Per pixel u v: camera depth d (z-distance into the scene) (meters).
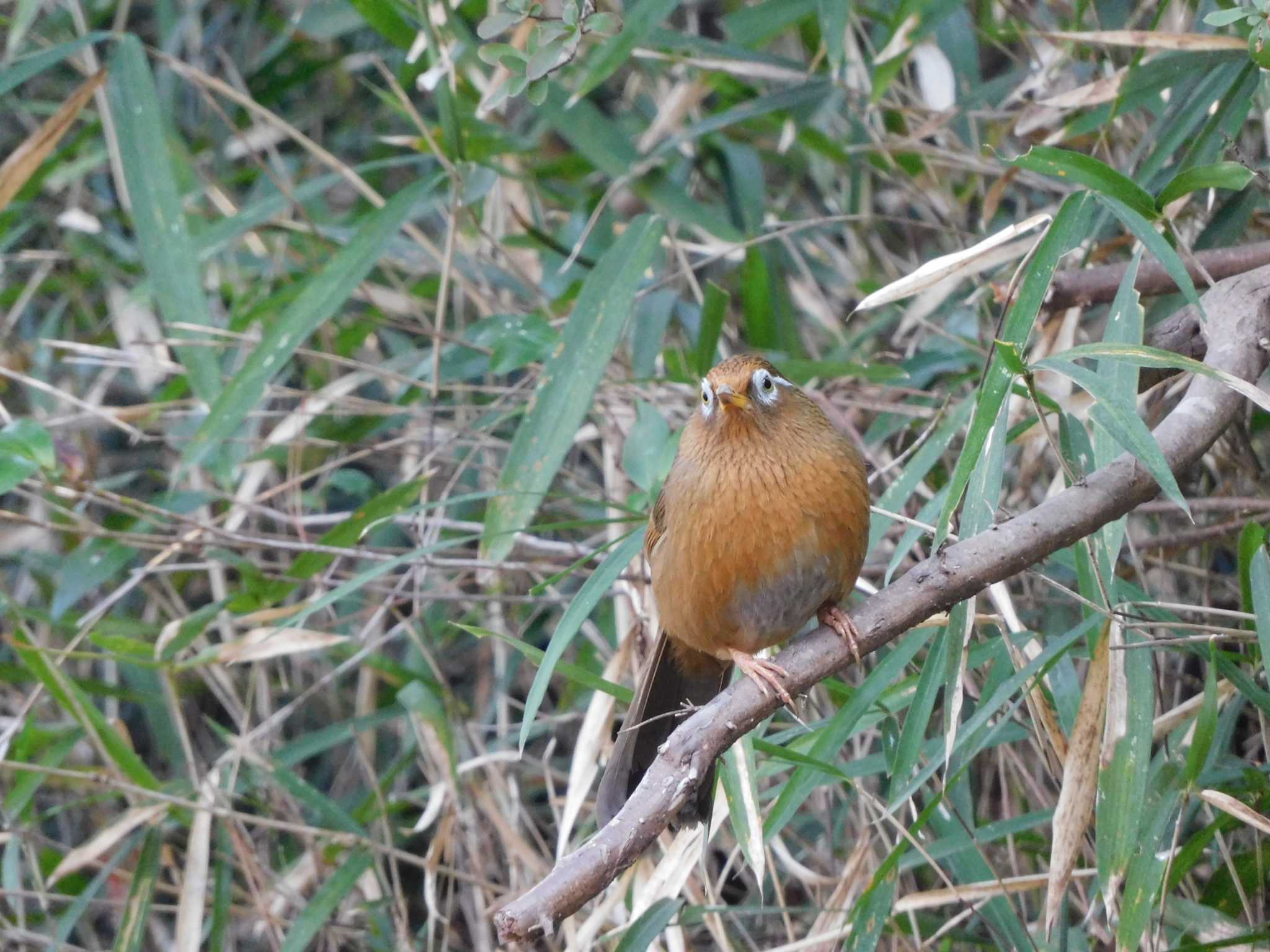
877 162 11.65
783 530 7.02
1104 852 6.37
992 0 11.36
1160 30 9.46
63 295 13.05
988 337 10.30
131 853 11.27
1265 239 9.27
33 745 10.53
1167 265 6.42
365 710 11.38
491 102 7.71
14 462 9.01
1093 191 6.98
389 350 13.02
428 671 11.23
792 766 8.38
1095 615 6.77
